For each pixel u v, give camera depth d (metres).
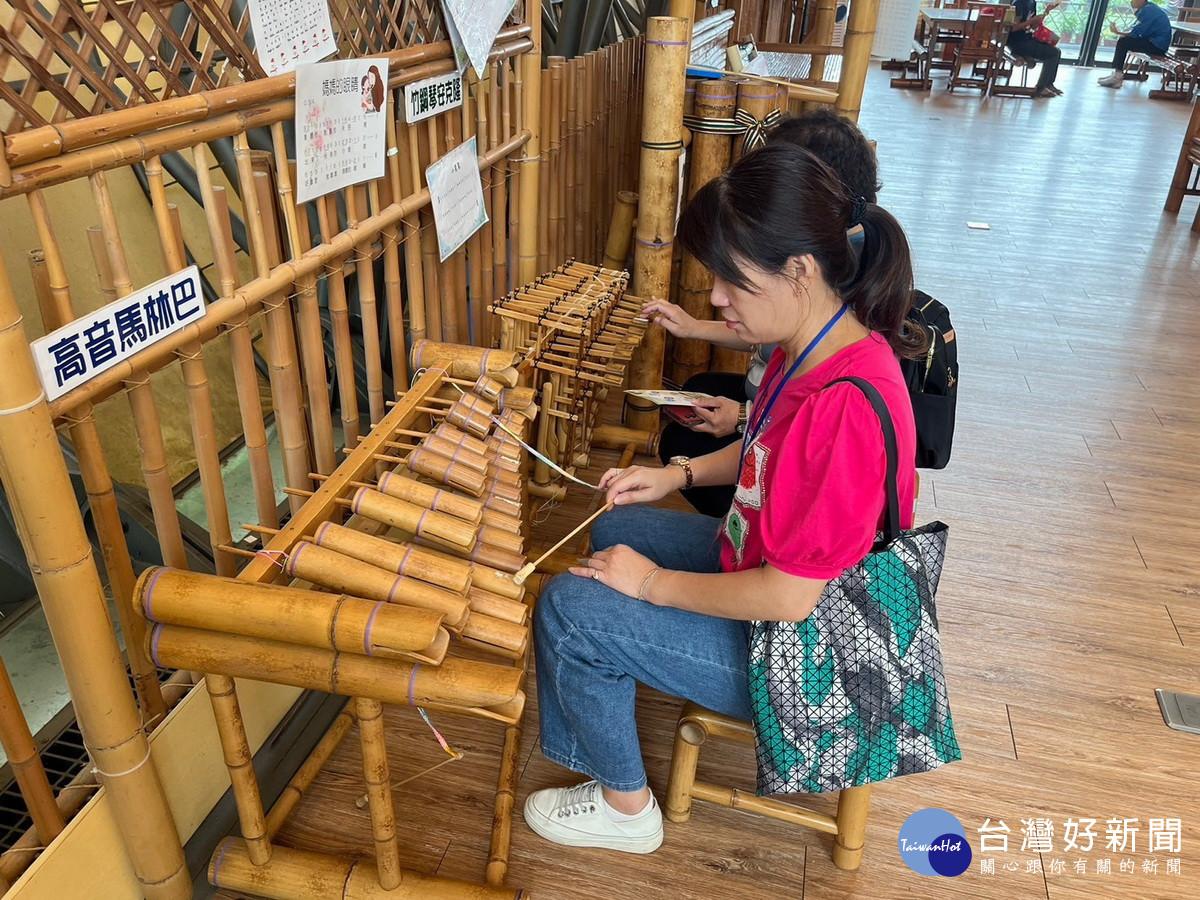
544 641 1.50
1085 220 5.90
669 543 1.74
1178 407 3.46
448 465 1.54
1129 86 11.73
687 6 2.45
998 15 10.44
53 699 1.99
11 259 2.16
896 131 8.44
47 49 1.03
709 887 1.61
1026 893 1.62
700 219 1.22
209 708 1.56
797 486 1.22
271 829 1.61
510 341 2.04
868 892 1.61
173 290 1.24
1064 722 2.00
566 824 1.64
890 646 1.32
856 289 1.22
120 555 1.33
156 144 1.16
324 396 1.70
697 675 1.45
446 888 1.51
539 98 2.30
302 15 1.37
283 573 1.49
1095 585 2.44
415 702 1.23
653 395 1.98
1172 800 1.82
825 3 4.79
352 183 1.58
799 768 1.36
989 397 3.48
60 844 1.27
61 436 2.11
